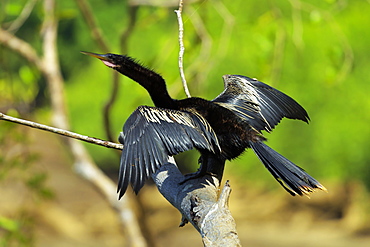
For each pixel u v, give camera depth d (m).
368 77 27.41
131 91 16.66
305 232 30.27
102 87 34.78
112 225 31.78
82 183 35.28
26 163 11.84
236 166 32.59
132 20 12.62
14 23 12.87
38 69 13.24
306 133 28.91
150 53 21.70
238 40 15.12
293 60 24.48
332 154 28.80
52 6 12.89
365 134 28.20
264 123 6.65
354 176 29.02
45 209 30.00
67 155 14.92
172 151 5.59
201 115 6.11
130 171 5.32
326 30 24.72
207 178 6.14
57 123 13.27
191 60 12.98
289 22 15.96
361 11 27.23
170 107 6.77
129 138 5.57
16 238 11.36
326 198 31.41
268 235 29.98
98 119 35.06
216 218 5.13
